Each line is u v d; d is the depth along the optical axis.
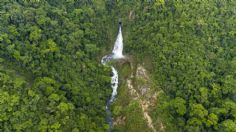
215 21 101.81
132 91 102.06
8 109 77.88
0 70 84.62
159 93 96.75
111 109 100.69
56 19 105.12
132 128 94.31
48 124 80.62
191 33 99.25
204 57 96.81
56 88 89.88
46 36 99.50
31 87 86.62
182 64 95.00
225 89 91.25
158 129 91.44
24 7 102.69
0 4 100.12
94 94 98.62
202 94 89.81
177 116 91.31
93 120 91.19
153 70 101.94
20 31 96.44
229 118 87.94
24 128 77.62
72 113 86.31
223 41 100.31
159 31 102.44
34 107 81.31
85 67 102.75
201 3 103.12
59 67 96.25
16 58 90.44
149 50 103.88
